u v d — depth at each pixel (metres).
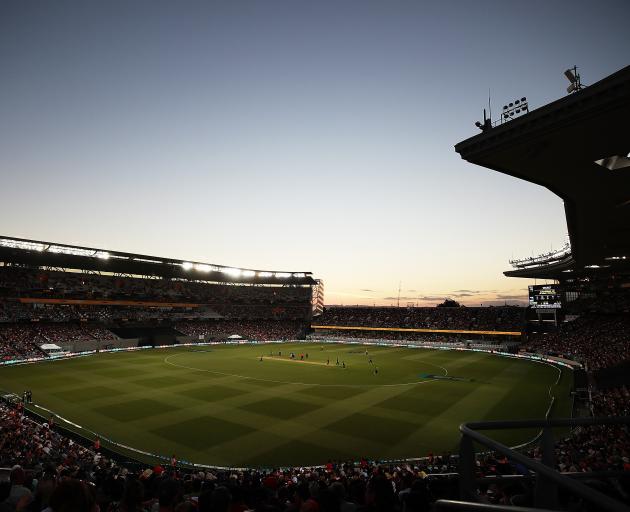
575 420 3.63
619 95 16.14
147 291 110.56
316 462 25.80
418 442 29.61
